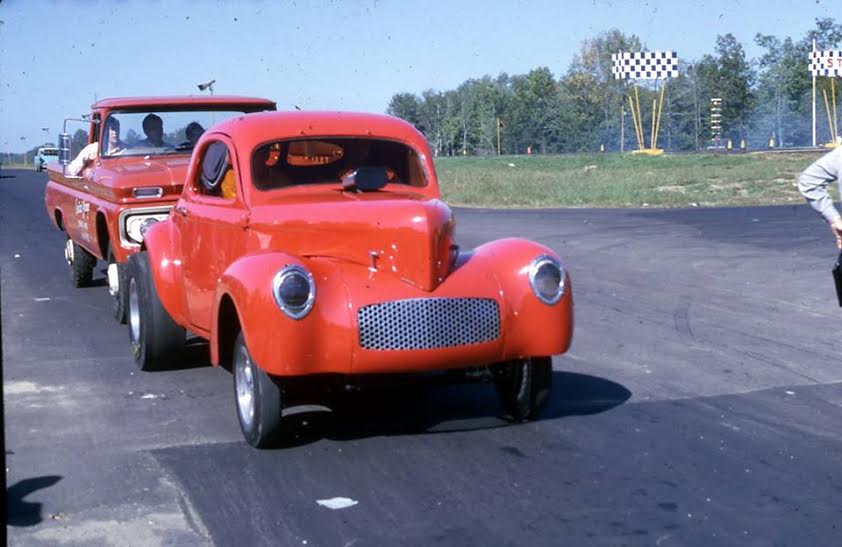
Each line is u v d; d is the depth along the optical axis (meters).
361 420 6.60
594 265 13.55
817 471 5.45
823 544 4.48
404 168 7.03
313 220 5.96
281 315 5.54
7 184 39.66
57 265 15.15
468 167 46.09
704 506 4.95
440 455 5.83
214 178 7.12
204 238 7.02
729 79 59.84
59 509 5.04
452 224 6.08
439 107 67.00
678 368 7.92
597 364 8.11
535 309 6.05
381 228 5.86
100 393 7.43
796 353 8.34
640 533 4.62
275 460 5.78
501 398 6.62
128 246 9.66
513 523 4.77
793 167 35.56
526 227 18.81
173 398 7.28
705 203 25.03
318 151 6.86
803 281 11.78
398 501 5.09
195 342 8.98
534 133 67.31
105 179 9.98
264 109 11.38
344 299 5.70
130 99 11.06
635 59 51.78
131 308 8.43
